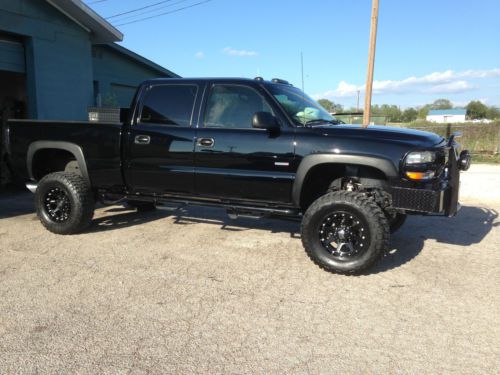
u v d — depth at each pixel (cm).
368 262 427
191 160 503
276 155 460
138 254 502
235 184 487
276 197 473
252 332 328
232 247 532
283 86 525
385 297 392
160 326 335
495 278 441
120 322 340
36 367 280
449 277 442
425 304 379
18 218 672
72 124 567
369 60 1360
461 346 311
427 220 694
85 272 445
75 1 1062
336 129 450
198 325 337
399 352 303
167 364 285
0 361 286
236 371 279
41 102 1079
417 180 411
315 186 499
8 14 980
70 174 577
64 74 1145
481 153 1859
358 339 320
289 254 507
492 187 1036
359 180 468
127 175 547
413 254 516
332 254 447
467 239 583
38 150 595
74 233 579
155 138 520
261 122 442
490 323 346
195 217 682
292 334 326
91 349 302
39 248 521
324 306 373
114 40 1262
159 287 409
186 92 519
